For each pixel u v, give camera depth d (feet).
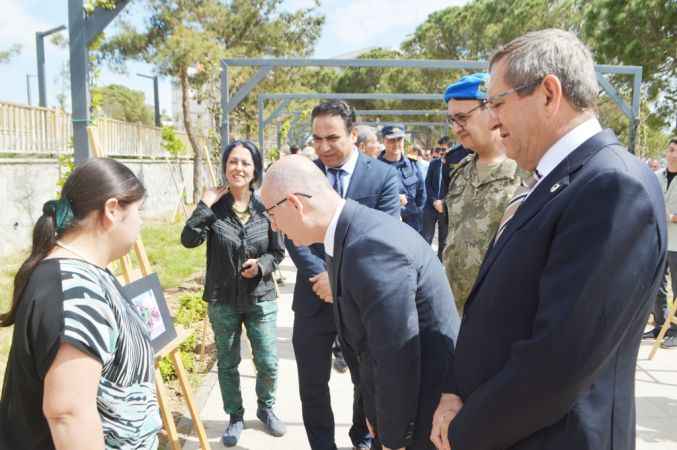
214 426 11.72
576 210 3.99
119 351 5.07
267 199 6.29
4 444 4.80
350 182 10.16
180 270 28.02
